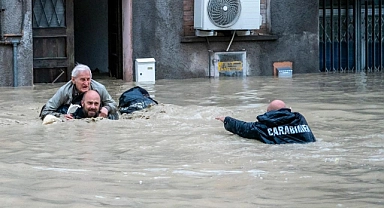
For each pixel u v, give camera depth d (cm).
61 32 1828
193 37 1880
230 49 1919
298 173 716
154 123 1077
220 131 996
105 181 681
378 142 909
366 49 2066
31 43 1747
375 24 2069
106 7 2147
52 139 948
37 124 1080
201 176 704
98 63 2180
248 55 1936
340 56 2055
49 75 1831
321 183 670
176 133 984
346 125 1055
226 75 1923
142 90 1240
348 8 2047
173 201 599
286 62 1966
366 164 762
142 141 924
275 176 702
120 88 1664
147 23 1856
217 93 1515
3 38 1719
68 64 1841
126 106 1205
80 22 2189
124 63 1869
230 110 1210
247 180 683
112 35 1991
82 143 915
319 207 579
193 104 1313
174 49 1880
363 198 610
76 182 675
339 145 887
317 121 1095
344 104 1294
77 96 1126
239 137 944
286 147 874
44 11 1812
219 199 607
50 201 596
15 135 981
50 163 780
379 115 1154
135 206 581
